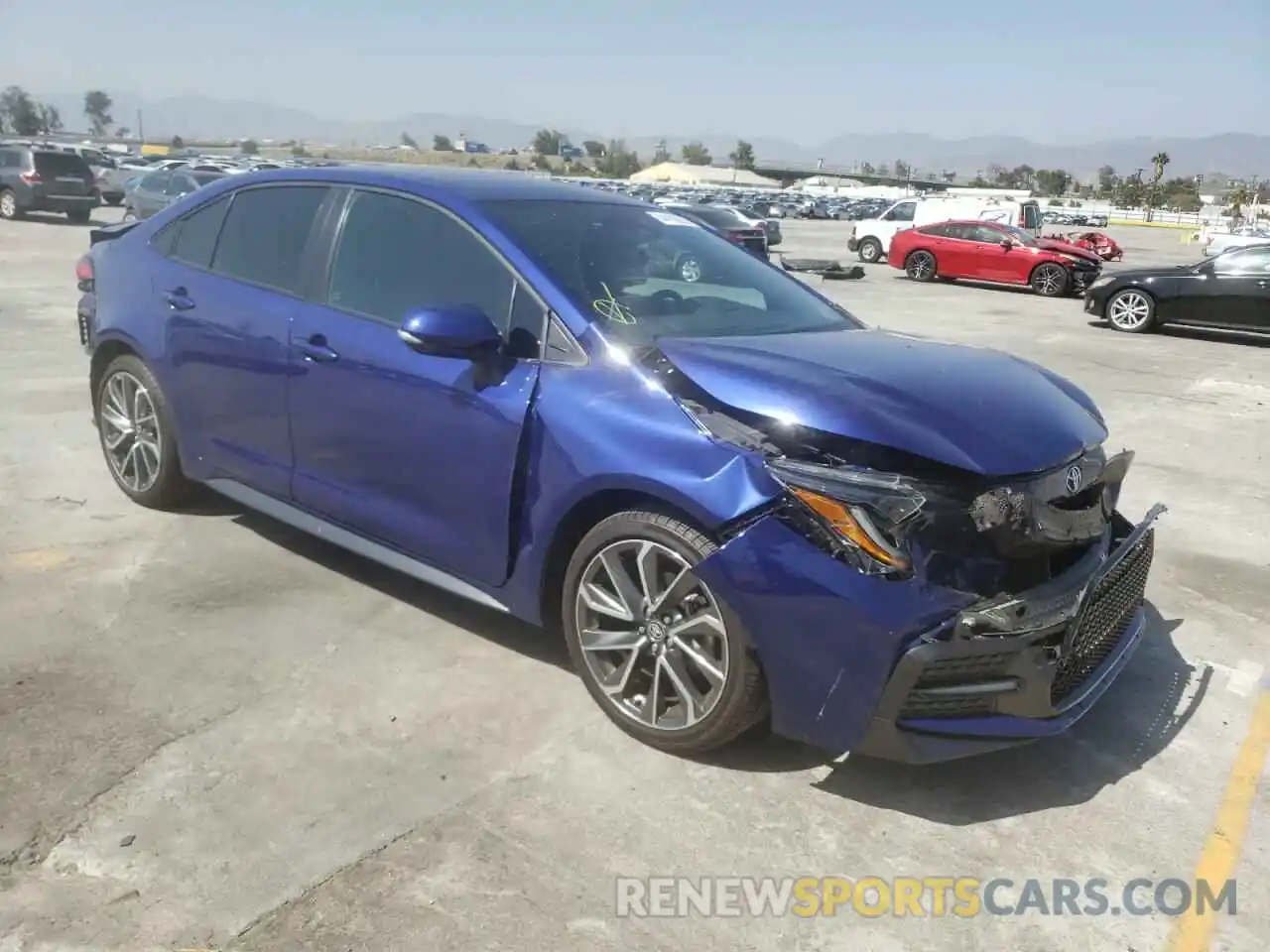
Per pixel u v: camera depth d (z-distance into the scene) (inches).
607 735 130.3
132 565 173.9
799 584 111.1
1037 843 114.6
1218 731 141.2
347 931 95.2
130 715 128.8
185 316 178.5
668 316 141.2
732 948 96.4
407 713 133.0
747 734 133.0
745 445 116.7
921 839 114.0
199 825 108.7
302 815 111.3
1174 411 364.8
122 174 1278.3
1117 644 140.2
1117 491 141.2
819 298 171.8
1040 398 131.3
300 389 158.7
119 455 203.9
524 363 134.1
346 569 176.9
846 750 113.9
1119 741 137.7
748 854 109.7
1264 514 246.8
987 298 784.3
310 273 161.8
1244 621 181.6
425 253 149.3
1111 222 3132.4
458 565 143.7
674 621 122.9
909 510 109.1
